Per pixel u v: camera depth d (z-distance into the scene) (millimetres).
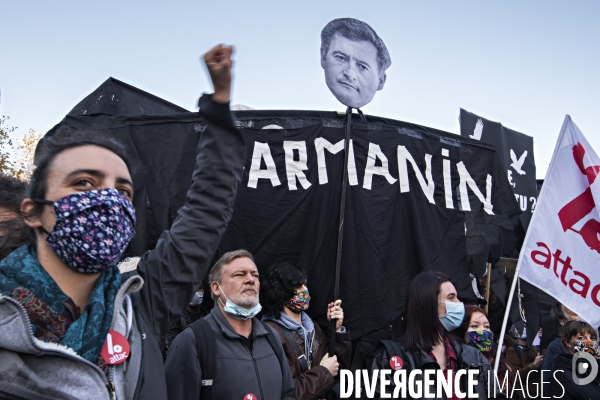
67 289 1296
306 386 3096
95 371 1223
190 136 3750
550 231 4074
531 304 4820
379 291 3920
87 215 1269
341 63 4047
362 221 3986
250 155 3887
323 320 3812
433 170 4418
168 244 1636
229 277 2871
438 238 4270
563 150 4215
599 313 3947
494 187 4746
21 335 1146
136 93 4191
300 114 4090
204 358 2566
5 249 1672
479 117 6445
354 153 4125
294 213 3865
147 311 1533
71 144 1356
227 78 1599
